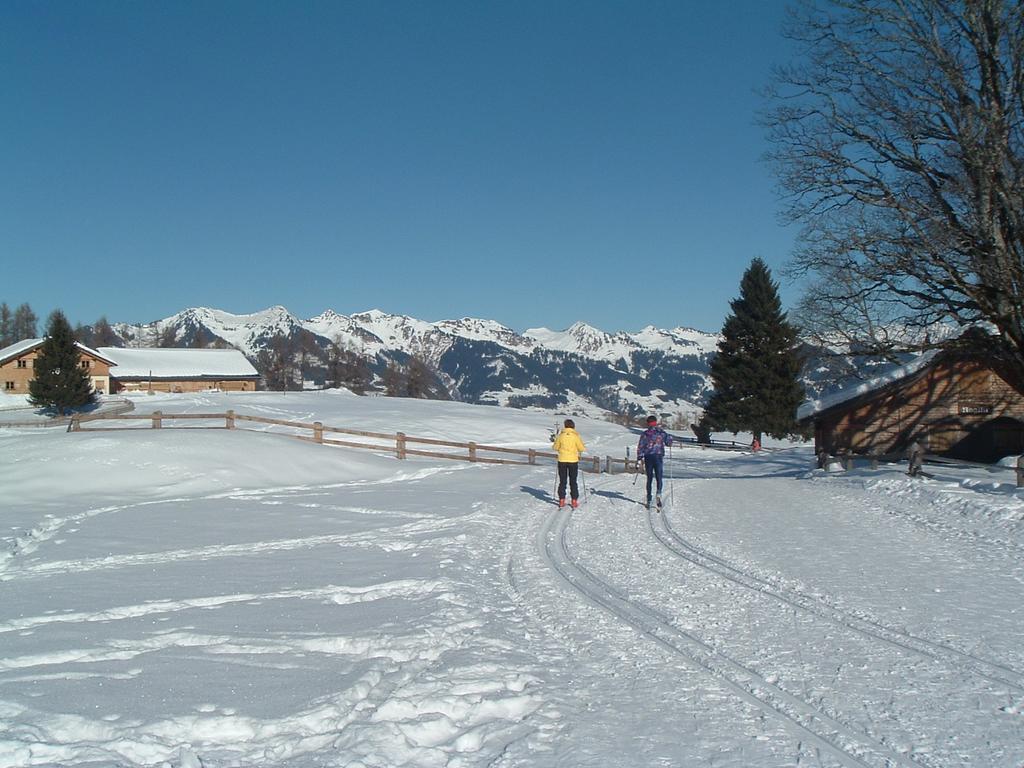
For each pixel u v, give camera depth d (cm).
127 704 582
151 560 1176
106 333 16938
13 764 479
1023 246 2198
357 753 509
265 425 4791
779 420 6475
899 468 2559
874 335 2697
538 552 1241
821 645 754
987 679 659
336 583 1002
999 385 3020
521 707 600
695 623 832
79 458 2284
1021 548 1215
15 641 748
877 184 2416
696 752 520
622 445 5394
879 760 509
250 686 624
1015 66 2139
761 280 6719
